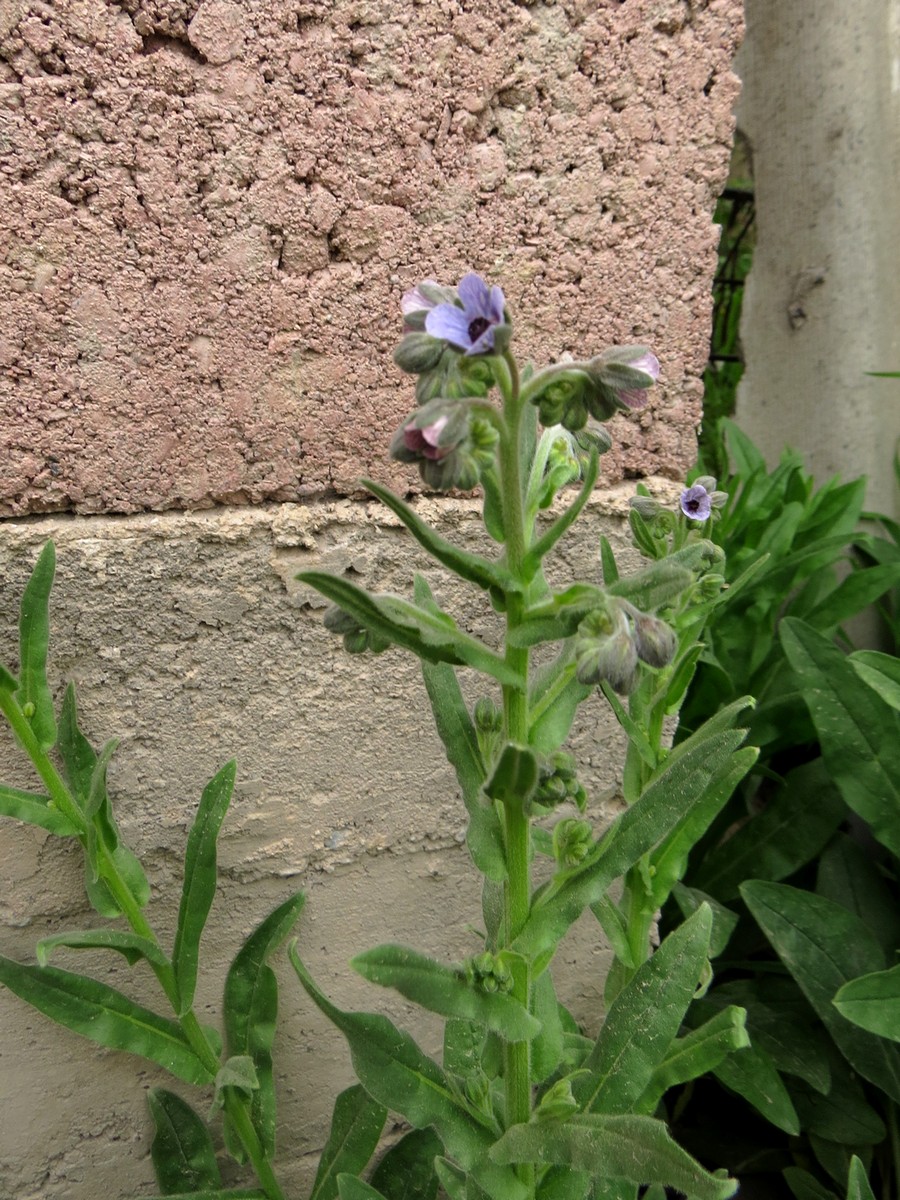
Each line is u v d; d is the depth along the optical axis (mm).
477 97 204
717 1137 275
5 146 180
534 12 205
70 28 177
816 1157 261
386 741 232
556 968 260
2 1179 227
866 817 258
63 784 192
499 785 136
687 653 197
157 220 191
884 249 360
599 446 150
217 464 207
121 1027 201
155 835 219
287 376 207
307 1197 253
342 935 242
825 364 392
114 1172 235
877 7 346
